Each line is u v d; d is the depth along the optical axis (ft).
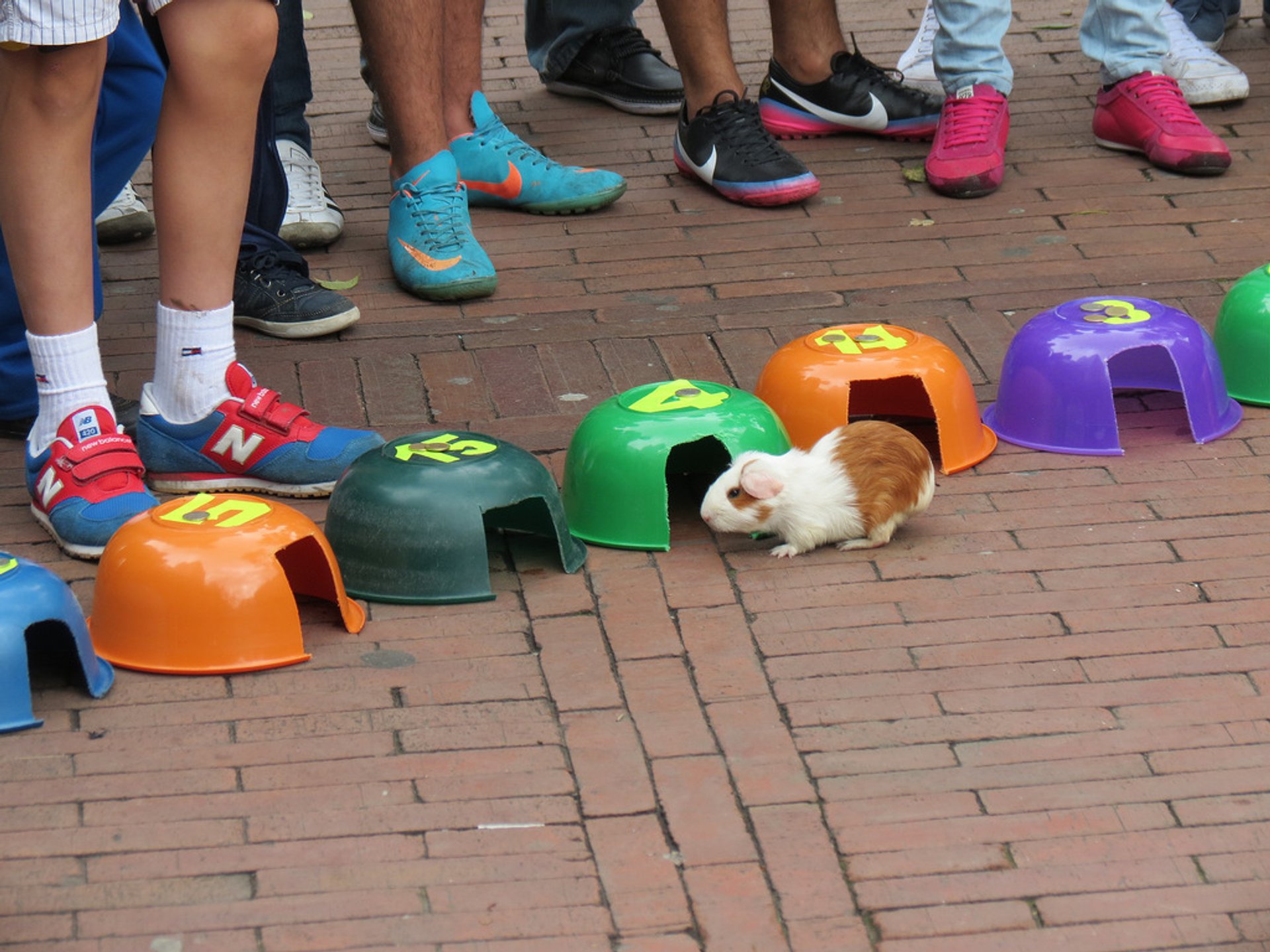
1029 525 18.99
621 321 25.40
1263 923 12.44
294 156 28.86
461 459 17.80
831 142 33.99
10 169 17.53
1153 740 14.76
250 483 20.24
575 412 22.35
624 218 29.94
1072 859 13.23
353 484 17.81
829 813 13.87
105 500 18.52
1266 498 19.43
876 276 26.89
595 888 13.03
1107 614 16.96
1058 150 32.68
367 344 24.66
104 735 15.14
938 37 30.83
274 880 13.15
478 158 30.12
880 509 18.25
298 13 28.48
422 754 14.80
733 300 26.12
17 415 21.47
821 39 33.53
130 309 26.12
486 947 12.41
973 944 12.34
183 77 18.12
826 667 16.12
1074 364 20.65
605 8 35.40
